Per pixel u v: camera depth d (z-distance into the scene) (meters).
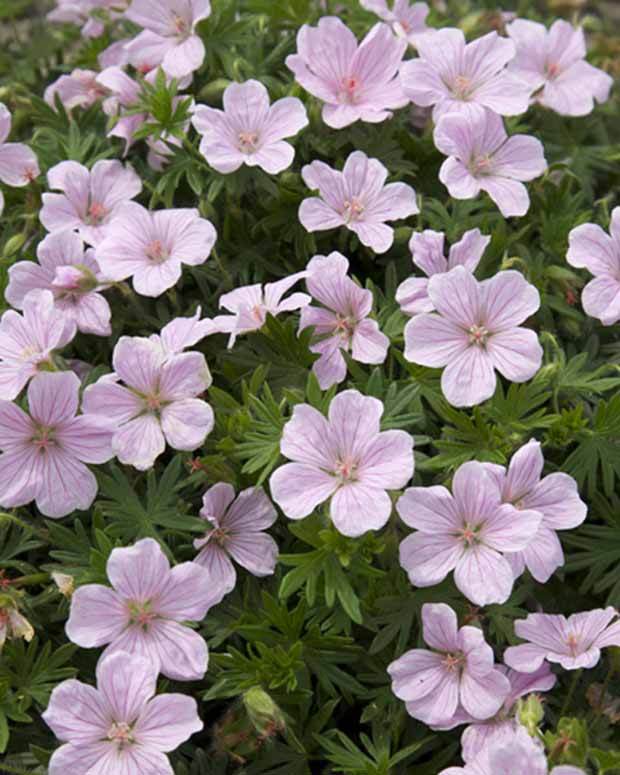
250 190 0.52
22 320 0.48
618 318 0.49
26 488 0.46
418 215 0.52
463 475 0.45
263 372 0.47
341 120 0.52
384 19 0.54
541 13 0.66
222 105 0.54
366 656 0.47
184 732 0.44
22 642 0.46
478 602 0.44
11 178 0.53
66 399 0.46
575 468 0.48
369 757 0.47
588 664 0.44
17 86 0.58
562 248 0.52
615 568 0.48
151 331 0.51
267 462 0.46
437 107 0.51
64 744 0.45
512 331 0.47
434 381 0.48
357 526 0.44
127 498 0.47
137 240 0.49
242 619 0.46
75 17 0.62
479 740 0.45
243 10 0.58
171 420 0.46
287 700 0.46
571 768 0.42
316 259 0.48
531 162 0.51
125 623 0.45
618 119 0.59
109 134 0.53
